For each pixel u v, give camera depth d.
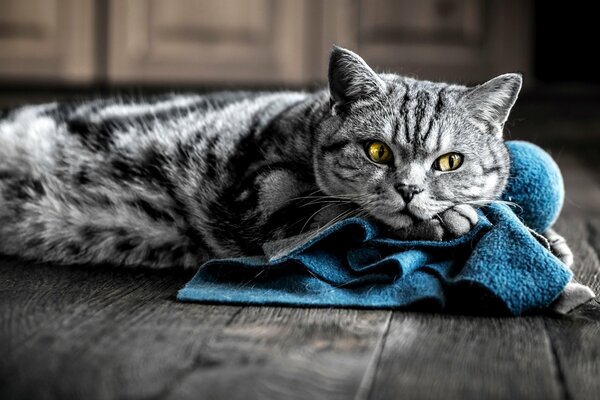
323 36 1.53
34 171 0.77
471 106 0.67
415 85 0.69
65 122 0.78
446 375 0.49
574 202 1.09
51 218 0.76
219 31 1.53
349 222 0.63
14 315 0.59
